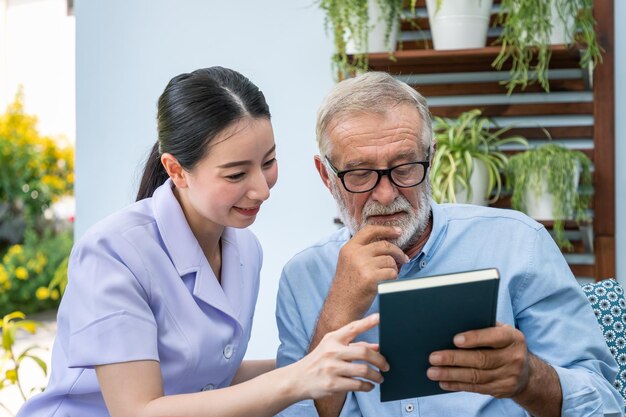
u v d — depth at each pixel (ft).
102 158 8.81
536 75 7.70
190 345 4.85
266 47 8.36
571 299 5.16
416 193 4.96
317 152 8.30
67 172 20.49
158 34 8.62
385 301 3.69
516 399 4.52
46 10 19.81
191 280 5.01
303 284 5.54
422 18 7.84
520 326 5.26
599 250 7.57
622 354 6.07
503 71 7.82
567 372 4.72
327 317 4.86
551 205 7.22
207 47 8.51
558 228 7.21
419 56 7.36
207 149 4.56
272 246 8.41
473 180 7.32
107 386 4.52
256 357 8.47
